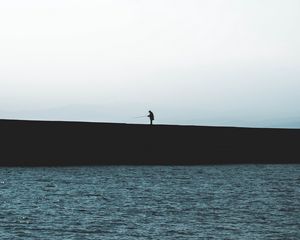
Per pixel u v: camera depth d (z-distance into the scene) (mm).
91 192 36250
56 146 52375
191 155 57750
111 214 29031
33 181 40656
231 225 27094
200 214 29500
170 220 27891
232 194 36969
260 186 41406
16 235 24641
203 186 40344
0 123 50562
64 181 41062
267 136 61781
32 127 51594
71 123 53062
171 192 37000
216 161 59031
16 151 51000
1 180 40812
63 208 30469
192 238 24672
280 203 33719
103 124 54281
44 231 25344
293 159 62844
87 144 53562
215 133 59094
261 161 61375
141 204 32094
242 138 60500
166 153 56594
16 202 32000
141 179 43250
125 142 55062
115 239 24297
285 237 25188
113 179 42781
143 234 25125
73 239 24203
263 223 27703
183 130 57531
